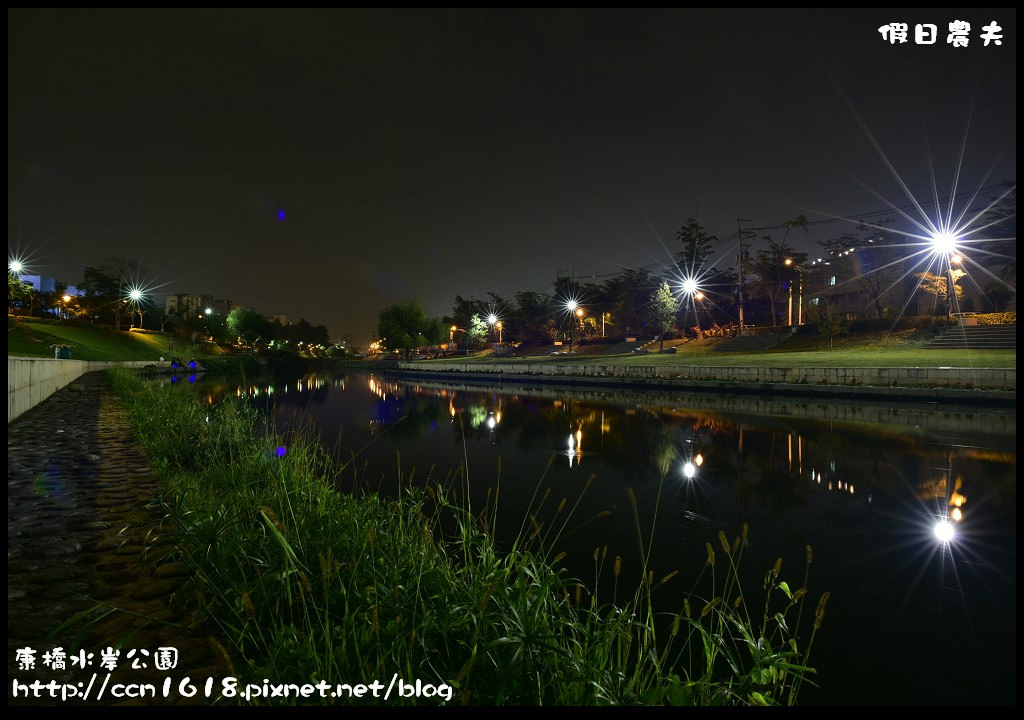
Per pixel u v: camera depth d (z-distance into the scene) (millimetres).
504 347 99375
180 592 3482
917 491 10305
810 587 6125
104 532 4738
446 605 3072
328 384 45781
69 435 10625
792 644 3033
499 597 3152
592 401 31172
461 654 2873
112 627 3102
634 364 50844
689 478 11312
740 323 65875
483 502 9188
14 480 6797
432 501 9023
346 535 4051
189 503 4922
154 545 4371
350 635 2889
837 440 16125
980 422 19672
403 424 19531
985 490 10375
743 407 26375
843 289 60938
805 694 4168
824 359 39438
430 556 3803
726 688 3021
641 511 8891
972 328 39719
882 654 4727
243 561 3645
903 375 27266
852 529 8094
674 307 62594
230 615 3170
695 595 5793
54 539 4527
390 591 3135
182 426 9836
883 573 6508
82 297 75312
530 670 2611
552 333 95250
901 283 52594
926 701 4051
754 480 11164
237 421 9656
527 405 28625
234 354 93125
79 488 6379
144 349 64062
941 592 6004
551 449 14727
